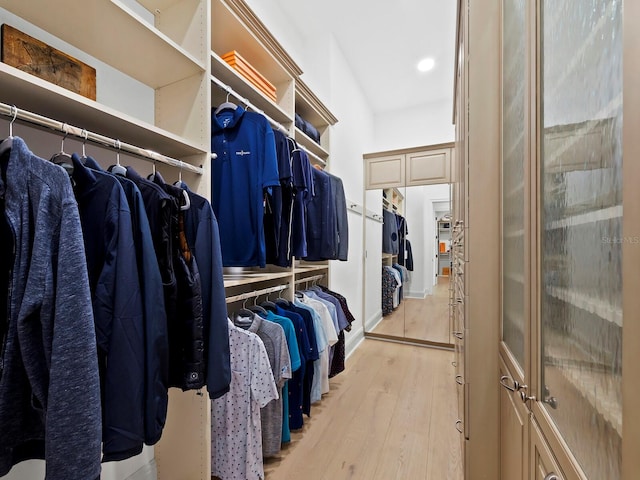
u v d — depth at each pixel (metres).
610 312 0.43
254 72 1.81
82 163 0.89
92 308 0.76
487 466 1.13
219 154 1.58
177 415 1.36
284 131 1.85
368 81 3.72
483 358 1.13
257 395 1.37
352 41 3.06
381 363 2.95
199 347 1.06
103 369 0.82
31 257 0.69
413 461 1.61
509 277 1.01
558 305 0.62
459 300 1.67
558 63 0.62
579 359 0.53
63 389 0.67
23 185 0.70
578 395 0.53
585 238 0.51
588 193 0.50
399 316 3.75
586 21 0.51
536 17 0.72
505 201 1.06
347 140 3.34
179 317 1.06
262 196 1.51
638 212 0.34
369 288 3.83
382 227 3.90
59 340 0.68
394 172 3.79
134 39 1.12
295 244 1.83
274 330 1.57
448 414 2.05
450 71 3.53
